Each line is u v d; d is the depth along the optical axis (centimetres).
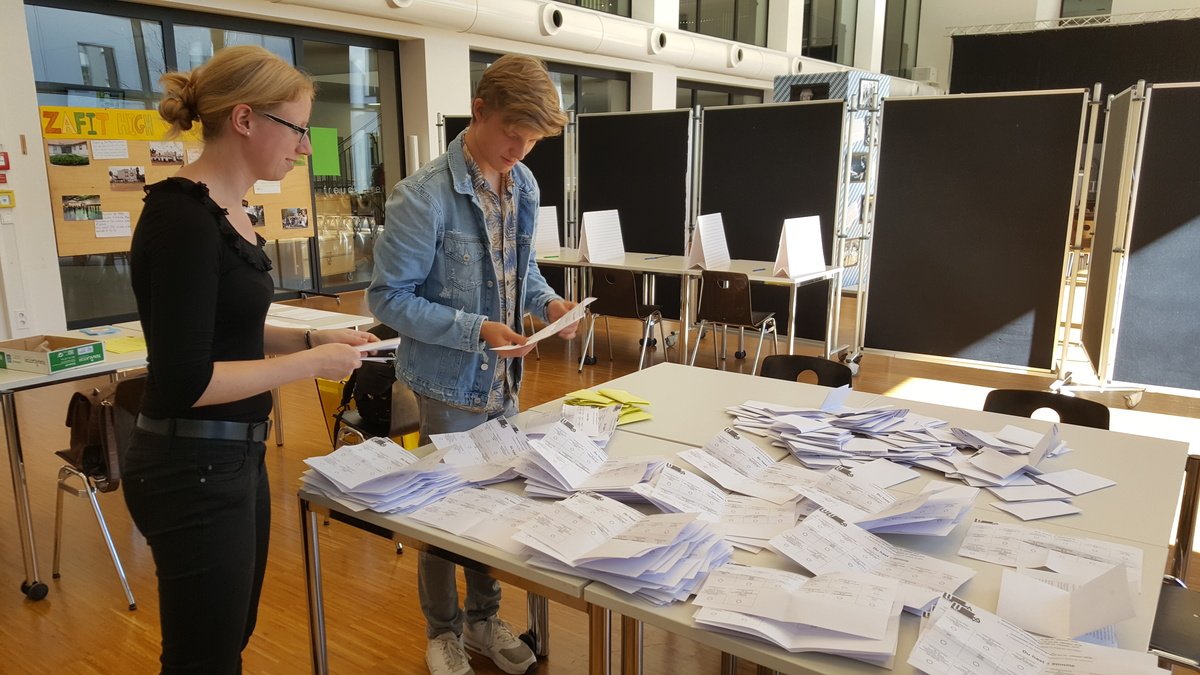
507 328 181
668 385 262
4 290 557
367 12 720
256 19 715
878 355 619
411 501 157
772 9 1234
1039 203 488
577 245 720
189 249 119
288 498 336
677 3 1043
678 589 124
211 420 129
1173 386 460
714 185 632
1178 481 176
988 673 103
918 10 1530
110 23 617
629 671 137
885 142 530
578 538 138
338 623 245
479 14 794
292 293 791
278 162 135
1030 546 142
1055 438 192
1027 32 1355
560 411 215
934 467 183
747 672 220
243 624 138
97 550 292
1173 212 442
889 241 540
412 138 802
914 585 125
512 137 175
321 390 323
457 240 187
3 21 539
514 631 239
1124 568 116
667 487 160
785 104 586
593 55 966
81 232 596
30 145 562
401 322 182
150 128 627
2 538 301
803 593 120
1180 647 150
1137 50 1279
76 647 232
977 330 520
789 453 195
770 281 487
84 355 271
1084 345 562
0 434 416
